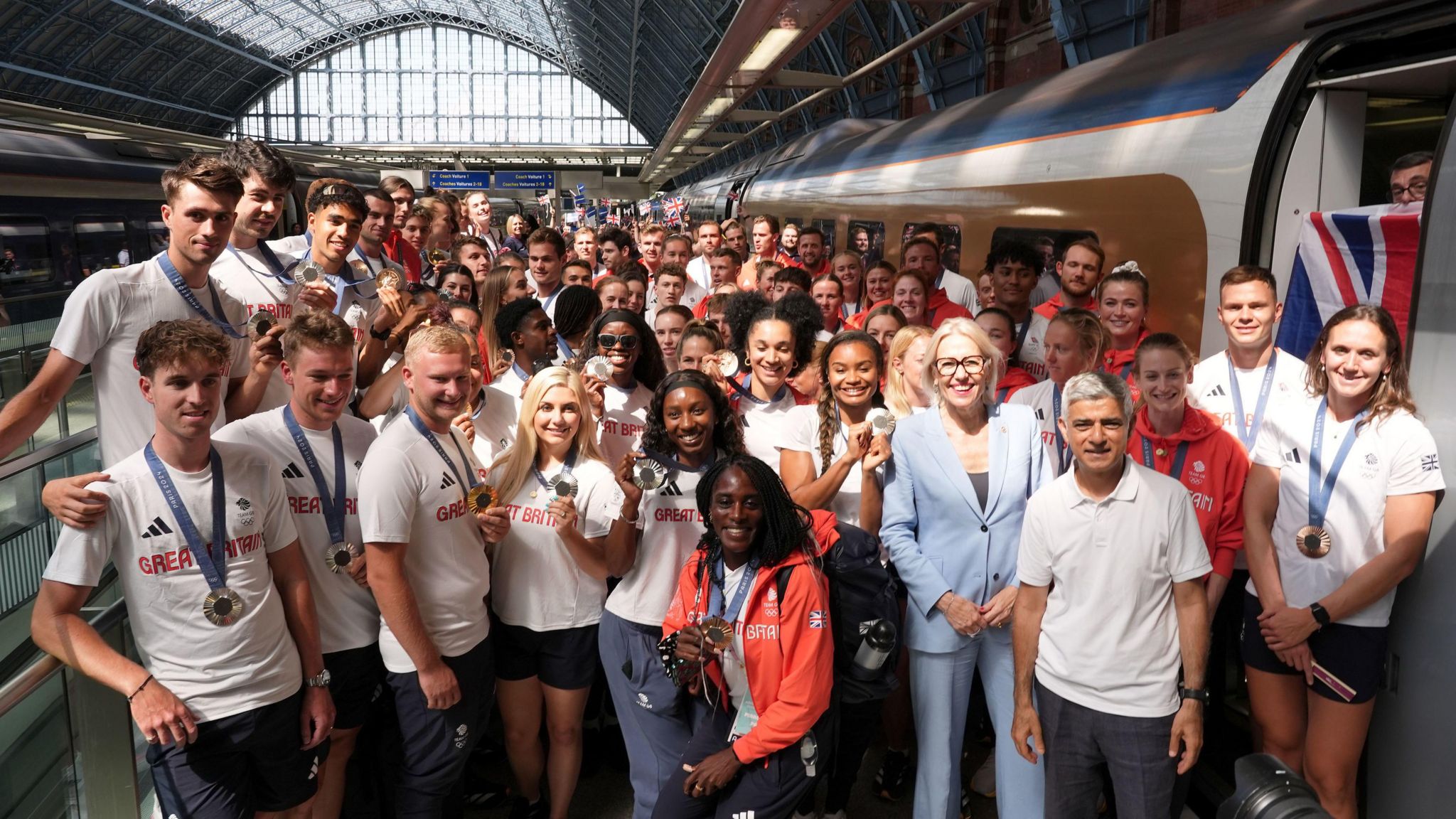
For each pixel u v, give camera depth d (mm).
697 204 26734
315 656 3109
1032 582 3240
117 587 3361
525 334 4445
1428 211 3160
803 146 15773
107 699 2990
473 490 3275
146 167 10648
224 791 2902
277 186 4148
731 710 3236
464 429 3654
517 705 3770
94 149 9945
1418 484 3094
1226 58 5016
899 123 11469
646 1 34031
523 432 3607
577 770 3869
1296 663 3320
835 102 31922
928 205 8766
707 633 3031
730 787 3092
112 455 3551
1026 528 3244
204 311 3656
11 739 2695
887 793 4145
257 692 2893
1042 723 3285
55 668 2674
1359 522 3219
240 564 2854
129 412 3531
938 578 3547
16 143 8836
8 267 8211
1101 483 3076
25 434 3359
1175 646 3070
